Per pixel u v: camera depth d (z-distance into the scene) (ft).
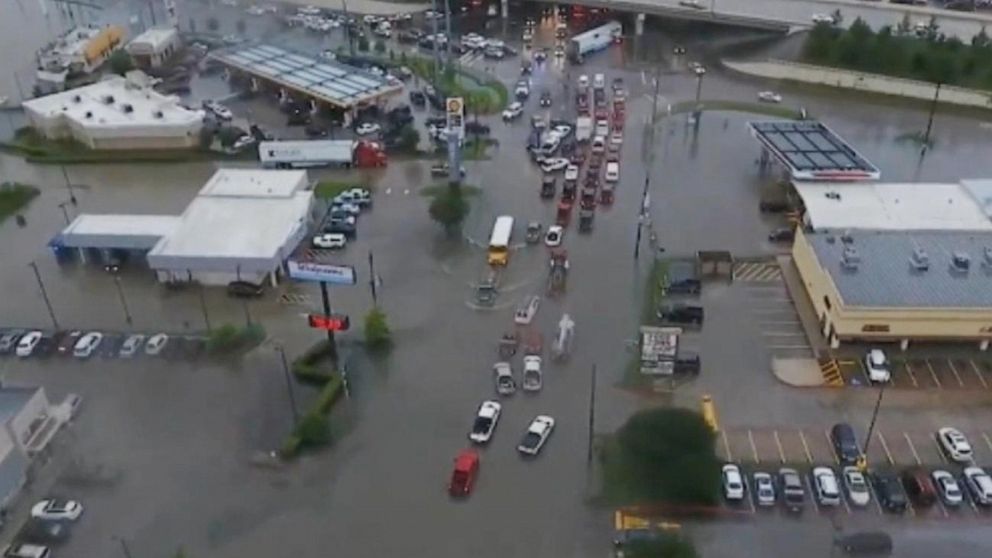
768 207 310.24
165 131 369.91
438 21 468.75
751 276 276.62
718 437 216.54
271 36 488.02
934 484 201.98
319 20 502.38
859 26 421.59
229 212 302.04
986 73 394.93
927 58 401.49
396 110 389.80
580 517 196.95
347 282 235.61
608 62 445.78
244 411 230.48
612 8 481.46
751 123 356.59
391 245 299.38
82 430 226.38
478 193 329.72
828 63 421.59
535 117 384.47
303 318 264.31
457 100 320.29
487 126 379.55
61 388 240.73
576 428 220.64
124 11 535.60
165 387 239.91
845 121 379.76
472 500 202.18
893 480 201.98
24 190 342.85
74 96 401.29
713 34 469.16
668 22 478.18
